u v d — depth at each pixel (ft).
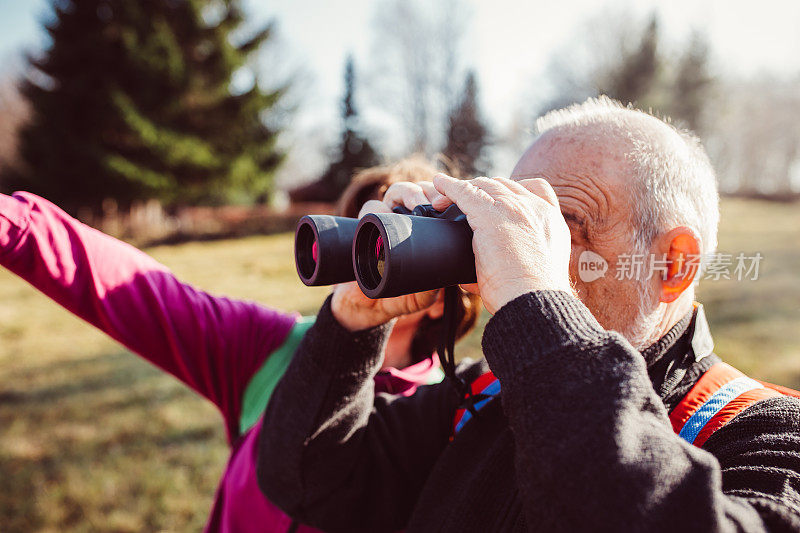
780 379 16.19
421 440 4.40
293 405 3.80
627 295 3.19
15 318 30.04
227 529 4.95
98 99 66.64
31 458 13.64
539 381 2.27
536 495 2.16
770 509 2.22
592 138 3.28
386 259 2.54
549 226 2.71
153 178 69.56
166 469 12.91
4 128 115.96
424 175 5.66
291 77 83.71
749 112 80.18
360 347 3.77
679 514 2.00
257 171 79.10
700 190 3.38
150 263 5.16
